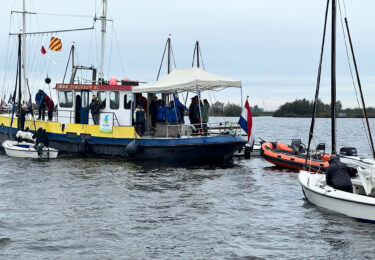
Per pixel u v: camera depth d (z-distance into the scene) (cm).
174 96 2219
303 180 1398
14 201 1362
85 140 2369
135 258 901
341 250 954
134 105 2395
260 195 1504
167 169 2031
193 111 2262
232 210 1291
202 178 1811
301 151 2211
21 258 891
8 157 2380
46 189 1544
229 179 1806
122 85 2352
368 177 1188
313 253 936
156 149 2166
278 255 924
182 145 2117
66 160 2273
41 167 2039
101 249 948
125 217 1196
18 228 1085
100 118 2350
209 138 2114
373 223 1144
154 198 1426
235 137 2145
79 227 1099
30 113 2772
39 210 1257
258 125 9744
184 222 1157
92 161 2247
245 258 906
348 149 1778
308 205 1355
